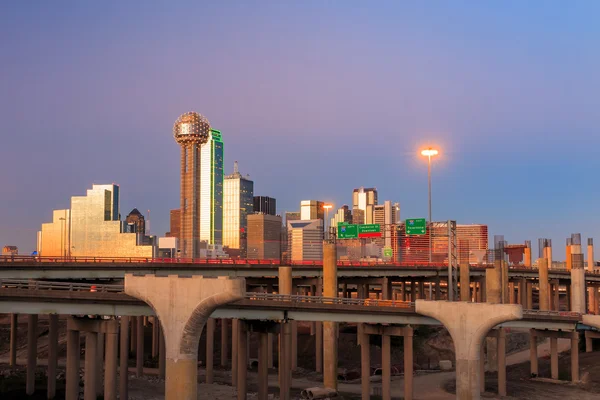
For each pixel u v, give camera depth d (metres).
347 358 133.38
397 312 88.94
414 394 104.69
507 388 109.62
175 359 68.19
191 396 68.12
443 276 158.00
